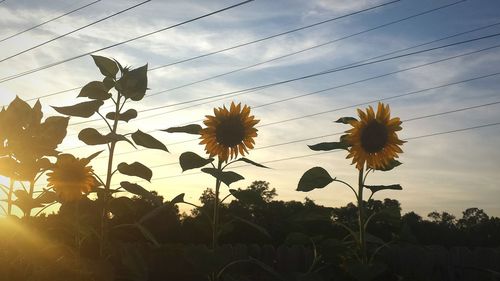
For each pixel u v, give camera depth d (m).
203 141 3.80
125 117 4.12
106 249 3.96
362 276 3.29
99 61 4.13
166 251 4.21
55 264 3.85
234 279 3.63
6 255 4.30
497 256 4.70
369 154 3.58
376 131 3.54
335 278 3.77
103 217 3.99
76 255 3.99
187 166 3.77
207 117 3.79
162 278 5.26
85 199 4.17
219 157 3.79
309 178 3.74
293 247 5.91
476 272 4.41
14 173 4.72
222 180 3.62
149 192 3.90
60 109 3.97
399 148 3.56
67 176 3.91
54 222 4.24
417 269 4.09
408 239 3.71
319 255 3.91
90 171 3.96
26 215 4.65
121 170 4.05
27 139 4.76
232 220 3.80
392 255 4.08
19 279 4.12
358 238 3.71
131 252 3.95
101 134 3.94
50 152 4.82
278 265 5.92
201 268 3.57
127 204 4.09
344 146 3.66
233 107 3.81
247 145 3.80
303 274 3.52
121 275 4.05
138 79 4.10
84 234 4.08
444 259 4.39
